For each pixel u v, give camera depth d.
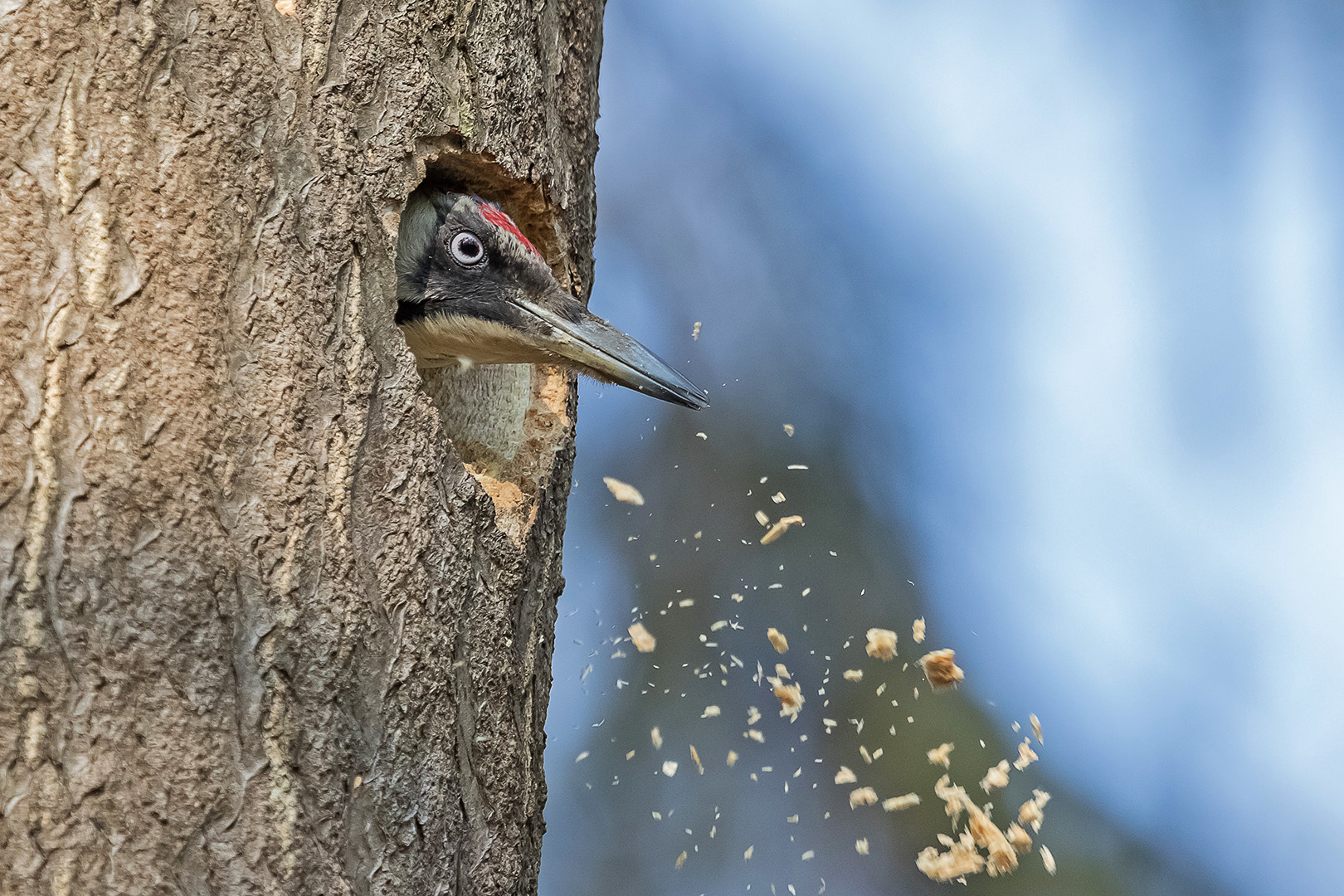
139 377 4.18
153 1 4.19
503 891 4.22
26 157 4.18
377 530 4.20
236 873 4.18
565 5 4.27
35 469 4.18
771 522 4.76
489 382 4.29
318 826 4.19
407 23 4.22
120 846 4.18
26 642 4.18
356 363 4.21
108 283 4.18
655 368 4.29
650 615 4.56
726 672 4.53
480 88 4.24
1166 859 4.56
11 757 4.17
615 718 4.51
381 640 4.20
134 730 4.18
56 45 4.18
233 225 4.20
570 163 4.27
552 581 4.25
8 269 4.18
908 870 4.49
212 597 4.19
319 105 4.21
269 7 4.20
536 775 4.24
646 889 4.48
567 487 4.27
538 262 4.29
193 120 4.19
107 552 4.18
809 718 4.52
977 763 4.52
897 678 4.54
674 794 4.49
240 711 4.19
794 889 4.48
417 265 4.29
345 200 4.21
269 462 4.20
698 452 4.90
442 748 4.21
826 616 4.57
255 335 4.20
